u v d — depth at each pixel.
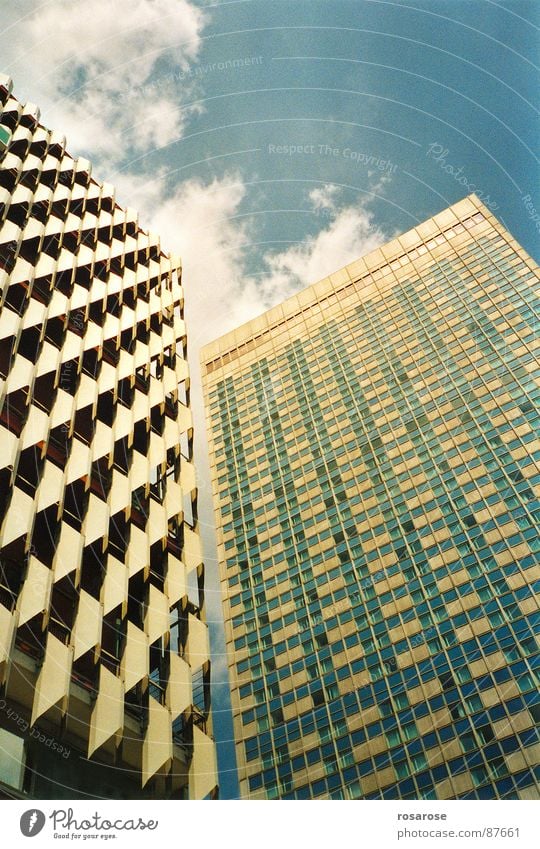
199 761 33.62
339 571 88.19
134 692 33.62
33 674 28.34
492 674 68.38
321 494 99.25
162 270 71.00
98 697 30.28
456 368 102.25
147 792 31.62
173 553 43.62
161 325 62.91
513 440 88.06
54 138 68.81
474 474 87.25
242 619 91.12
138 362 54.22
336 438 105.25
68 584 32.41
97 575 35.97
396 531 87.56
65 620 31.84
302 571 91.56
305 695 78.75
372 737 70.75
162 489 46.44
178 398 57.00
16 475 34.38
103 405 46.69
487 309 108.31
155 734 31.98
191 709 35.25
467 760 63.38
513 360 98.06
